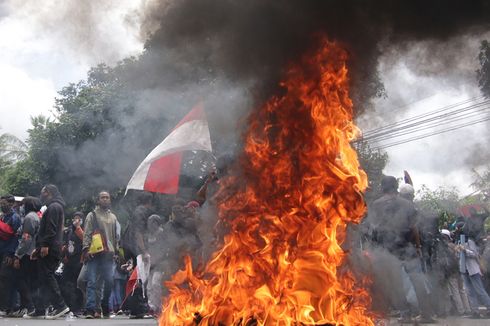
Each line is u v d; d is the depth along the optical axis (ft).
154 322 31.58
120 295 39.60
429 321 30.14
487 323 29.58
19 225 37.55
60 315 35.45
